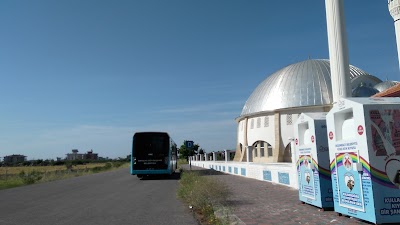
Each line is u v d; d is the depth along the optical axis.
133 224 8.83
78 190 18.83
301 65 52.28
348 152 8.33
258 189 16.20
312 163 10.21
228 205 10.98
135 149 26.47
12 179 28.36
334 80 20.06
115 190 18.39
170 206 11.97
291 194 14.02
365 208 7.70
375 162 7.52
